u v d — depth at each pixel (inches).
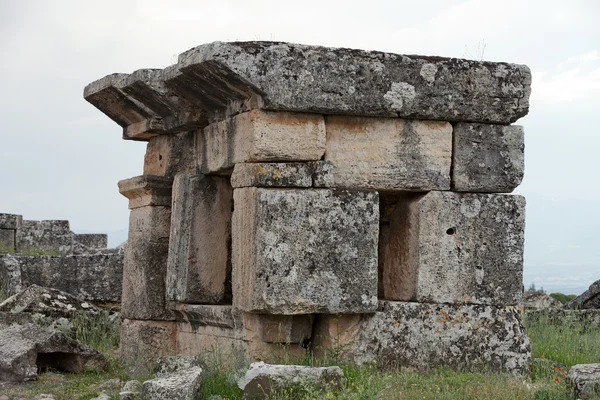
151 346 523.5
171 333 524.7
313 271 425.4
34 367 442.9
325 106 426.9
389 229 475.8
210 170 477.4
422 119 451.8
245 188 430.9
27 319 605.6
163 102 493.0
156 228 529.0
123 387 415.2
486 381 408.2
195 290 492.1
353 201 433.1
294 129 427.5
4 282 776.9
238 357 440.5
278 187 426.0
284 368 375.2
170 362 424.5
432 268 451.2
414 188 450.9
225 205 500.1
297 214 424.2
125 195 556.1
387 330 441.1
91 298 769.6
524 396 382.3
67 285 773.3
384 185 445.1
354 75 432.5
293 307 421.4
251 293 421.7
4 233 1040.2
